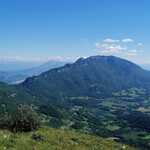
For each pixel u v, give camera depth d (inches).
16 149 582.2
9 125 761.6
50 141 696.4
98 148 733.9
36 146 629.0
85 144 748.6
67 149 659.4
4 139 625.9
